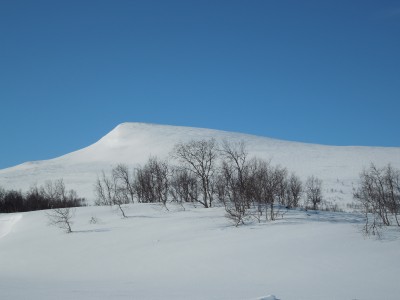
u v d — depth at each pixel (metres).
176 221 42.59
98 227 44.50
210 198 54.19
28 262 36.03
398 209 45.84
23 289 19.70
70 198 87.69
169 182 72.88
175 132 199.38
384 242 28.97
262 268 25.73
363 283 21.02
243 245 31.22
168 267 28.94
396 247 27.64
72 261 34.59
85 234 42.25
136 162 159.25
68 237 41.97
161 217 46.09
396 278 21.83
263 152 155.75
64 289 19.56
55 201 82.50
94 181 126.44
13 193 87.44
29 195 86.12
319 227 34.66
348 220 39.53
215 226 38.91
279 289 19.38
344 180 106.88
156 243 35.59
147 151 174.00
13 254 38.88
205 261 28.81
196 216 44.50
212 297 16.17
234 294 17.28
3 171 170.75
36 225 48.53
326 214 44.44
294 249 28.75
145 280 25.06
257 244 30.98
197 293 17.59
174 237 36.59
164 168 94.88
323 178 110.94
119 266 31.19
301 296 17.12
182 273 26.92
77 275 29.78
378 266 24.14
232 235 34.69
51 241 41.44
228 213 43.34
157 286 21.27
